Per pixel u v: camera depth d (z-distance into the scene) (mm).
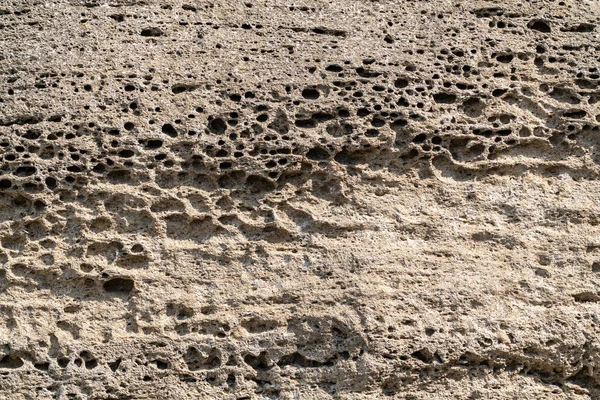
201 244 3754
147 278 3680
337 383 3578
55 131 3854
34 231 3744
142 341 3588
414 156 3959
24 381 3512
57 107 3906
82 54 4055
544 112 4090
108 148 3842
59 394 3498
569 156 4031
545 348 3674
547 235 3865
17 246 3729
